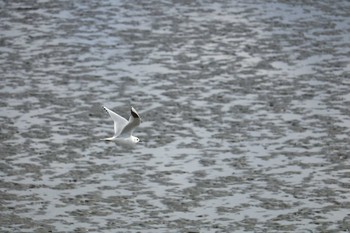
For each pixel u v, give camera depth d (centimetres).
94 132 4597
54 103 4897
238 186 4109
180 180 4153
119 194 4034
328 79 5219
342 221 3847
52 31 5881
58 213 3878
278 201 3994
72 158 4334
